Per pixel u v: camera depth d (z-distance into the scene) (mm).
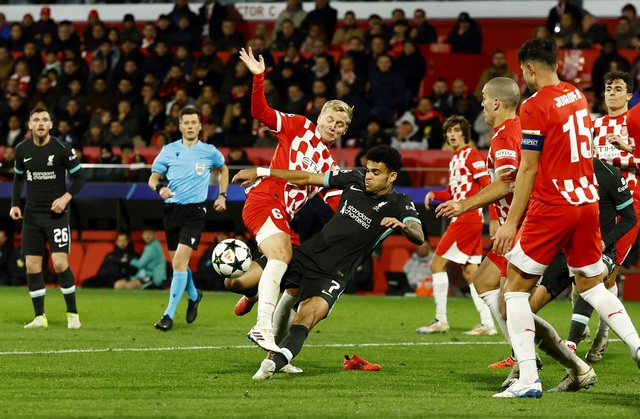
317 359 22922
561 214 16672
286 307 20625
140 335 28219
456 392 17688
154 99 59594
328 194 20703
